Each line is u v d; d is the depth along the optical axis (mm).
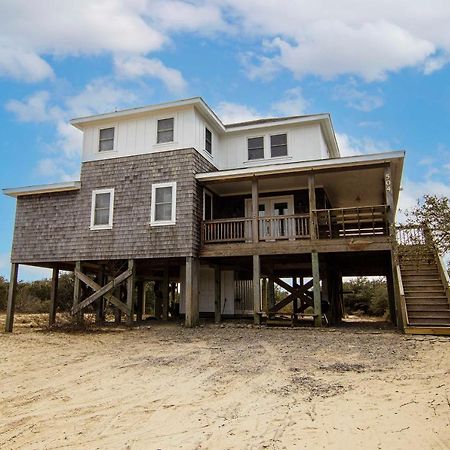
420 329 10672
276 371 6902
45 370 7562
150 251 14242
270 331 12180
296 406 4957
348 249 12523
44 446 4023
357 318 22062
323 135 16875
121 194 15039
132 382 6520
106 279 17109
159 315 20781
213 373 6934
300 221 15664
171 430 4340
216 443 3924
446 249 4836
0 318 21531
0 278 30734
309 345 9414
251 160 16484
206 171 15344
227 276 17844
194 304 13898
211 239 14477
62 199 15812
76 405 5375
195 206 14281
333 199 18062
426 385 5742
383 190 16469
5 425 4664
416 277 12148
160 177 14648
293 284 19531
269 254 13359
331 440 3879
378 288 26125
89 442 4094
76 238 15320
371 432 4047
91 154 15758
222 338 10984
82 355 9023
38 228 15930
